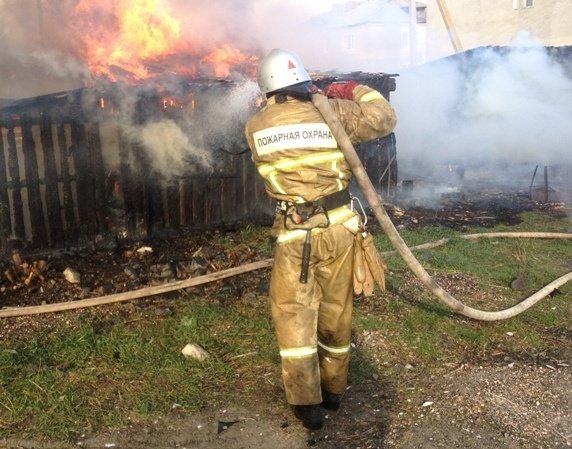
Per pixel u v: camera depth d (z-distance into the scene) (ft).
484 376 12.53
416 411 11.30
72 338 13.35
